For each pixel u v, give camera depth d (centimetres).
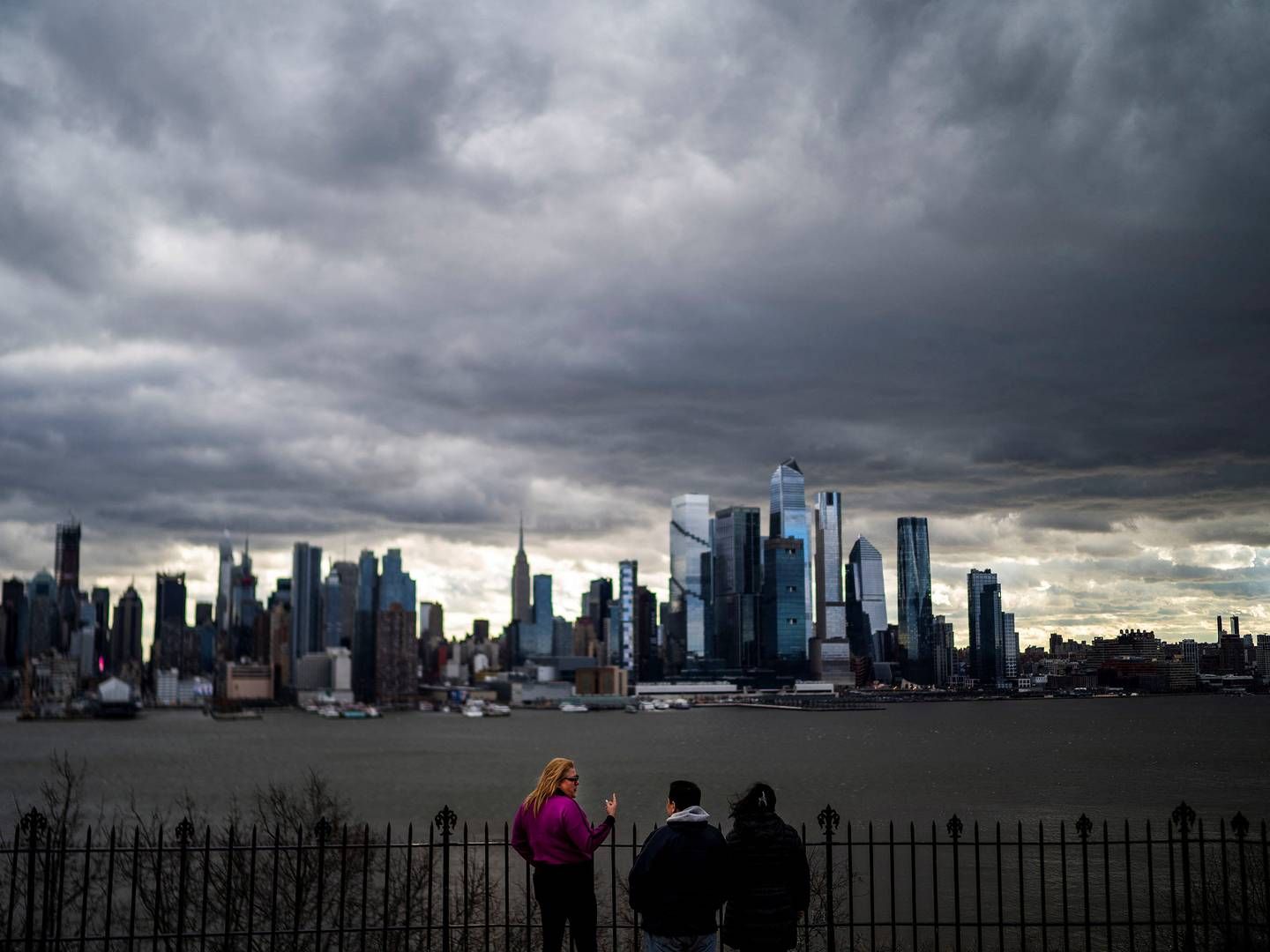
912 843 1777
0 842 1698
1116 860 7619
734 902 1432
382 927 1775
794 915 1432
